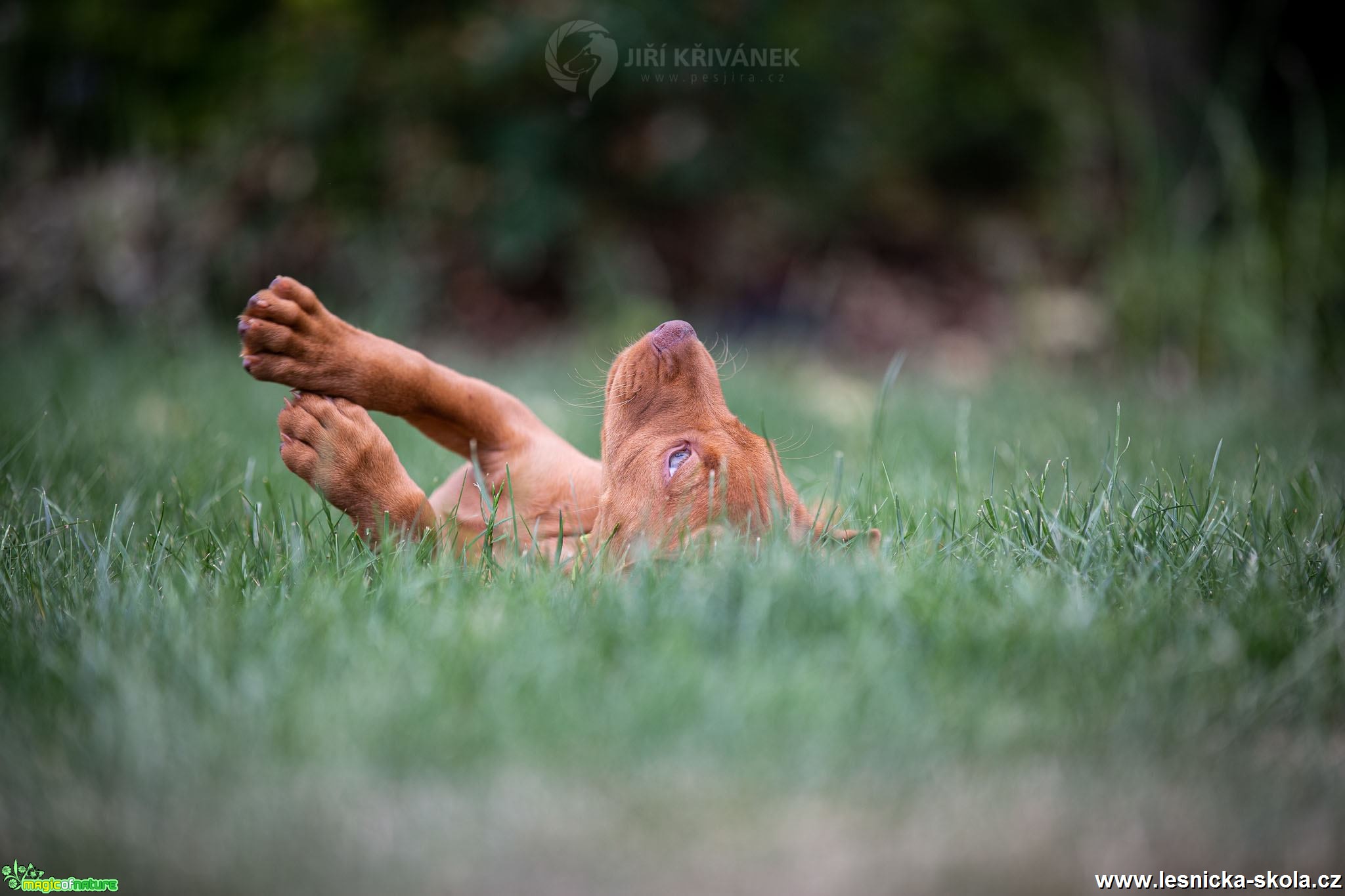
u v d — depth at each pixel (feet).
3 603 16.69
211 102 60.44
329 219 59.57
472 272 60.80
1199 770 12.67
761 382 43.91
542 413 36.83
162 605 15.93
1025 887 10.75
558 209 58.08
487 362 50.60
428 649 14.06
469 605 15.89
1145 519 20.17
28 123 58.85
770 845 11.10
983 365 57.93
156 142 58.65
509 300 61.00
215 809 11.39
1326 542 20.35
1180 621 15.90
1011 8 69.51
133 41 59.93
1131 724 13.30
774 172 62.08
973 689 13.79
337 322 18.66
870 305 63.31
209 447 27.25
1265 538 19.88
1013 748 12.75
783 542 17.26
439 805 11.51
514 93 59.11
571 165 59.31
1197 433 34.45
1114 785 12.27
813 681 13.35
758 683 13.25
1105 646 14.87
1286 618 16.08
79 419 29.84
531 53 57.00
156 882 10.50
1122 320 55.52
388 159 59.82
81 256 56.18
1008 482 26.63
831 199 63.62
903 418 36.63
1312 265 51.55
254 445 29.96
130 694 12.80
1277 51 66.74
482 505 19.79
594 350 50.29
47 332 52.21
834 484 27.17
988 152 68.28
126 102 59.00
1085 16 70.74
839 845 11.12
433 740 12.23
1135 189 62.34
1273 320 51.13
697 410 18.92
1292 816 12.01
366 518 18.49
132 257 56.03
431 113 59.47
